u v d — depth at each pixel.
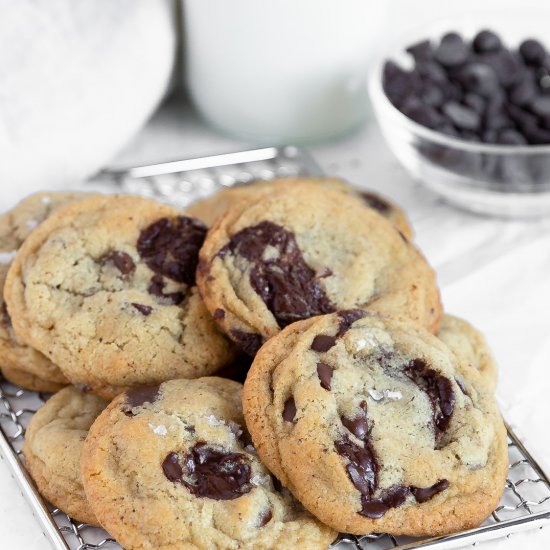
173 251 0.81
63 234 0.80
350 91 0.95
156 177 0.92
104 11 0.91
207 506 0.73
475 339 0.82
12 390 0.81
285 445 0.74
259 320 0.78
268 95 0.94
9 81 0.89
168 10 0.93
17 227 0.83
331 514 0.73
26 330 0.79
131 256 0.80
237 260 0.79
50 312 0.79
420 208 0.93
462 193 0.92
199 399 0.76
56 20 0.90
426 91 0.92
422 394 0.76
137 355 0.78
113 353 0.78
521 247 0.91
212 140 0.97
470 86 0.92
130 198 0.82
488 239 0.91
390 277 0.80
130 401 0.76
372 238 0.81
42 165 0.90
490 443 0.75
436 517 0.74
